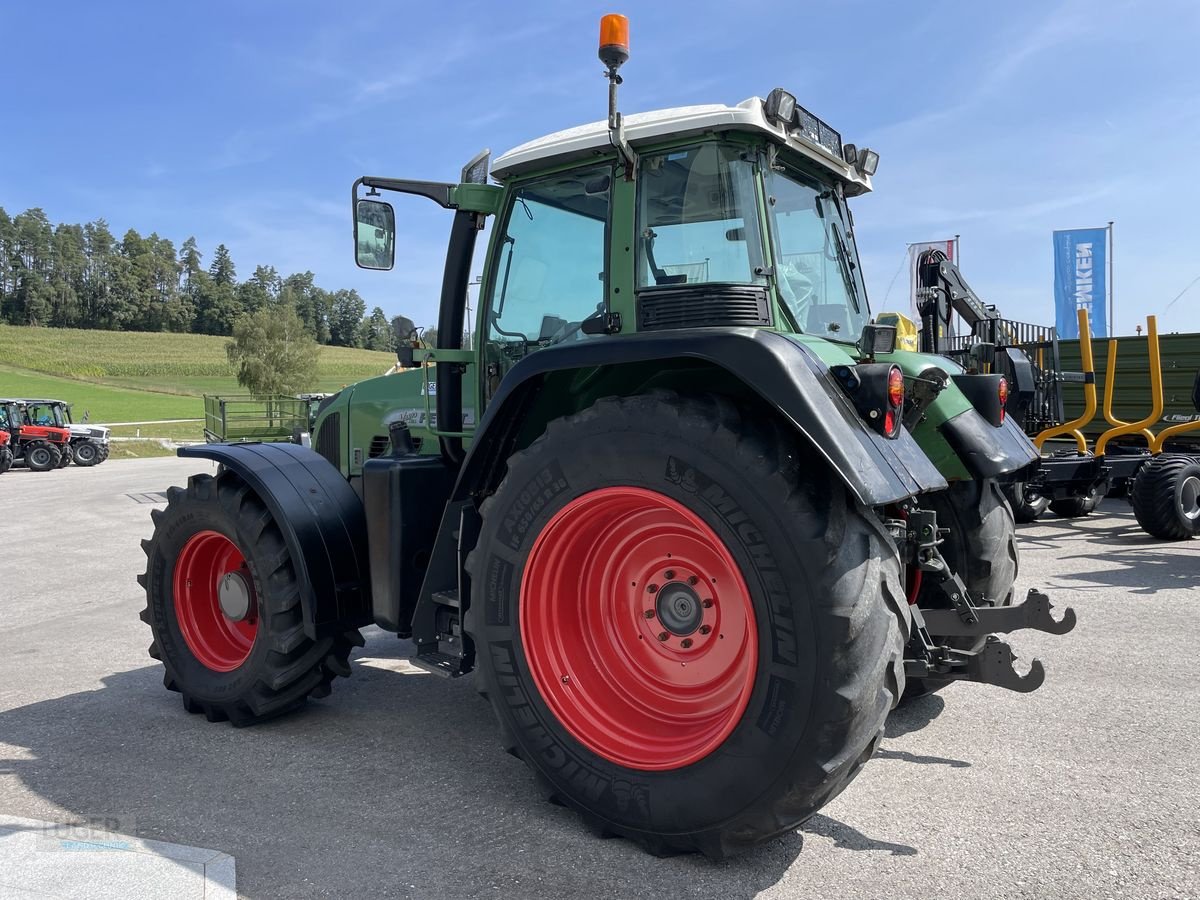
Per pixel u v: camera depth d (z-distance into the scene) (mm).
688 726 2713
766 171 3031
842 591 2266
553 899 2314
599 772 2637
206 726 3781
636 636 2900
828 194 3658
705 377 2877
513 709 2818
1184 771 3059
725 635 2693
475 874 2455
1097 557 7184
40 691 4316
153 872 2477
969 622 3016
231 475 3924
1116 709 3689
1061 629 2855
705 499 2432
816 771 2266
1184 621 5078
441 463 3748
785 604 2305
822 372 2520
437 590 3324
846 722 2252
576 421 2711
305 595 3578
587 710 2770
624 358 2602
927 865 2457
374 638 5465
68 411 25766
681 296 2930
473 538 3201
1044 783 2992
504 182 3494
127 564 8406
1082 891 2305
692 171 3004
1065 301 14148
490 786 3082
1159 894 2281
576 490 2689
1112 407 10977
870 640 2287
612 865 2500
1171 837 2586
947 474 3619
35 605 6504
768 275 2936
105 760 3371
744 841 2410
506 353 3553
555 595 2854
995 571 3600
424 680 4480
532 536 2779
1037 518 9273
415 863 2521
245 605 3807
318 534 3680
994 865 2449
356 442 4848
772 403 2385
